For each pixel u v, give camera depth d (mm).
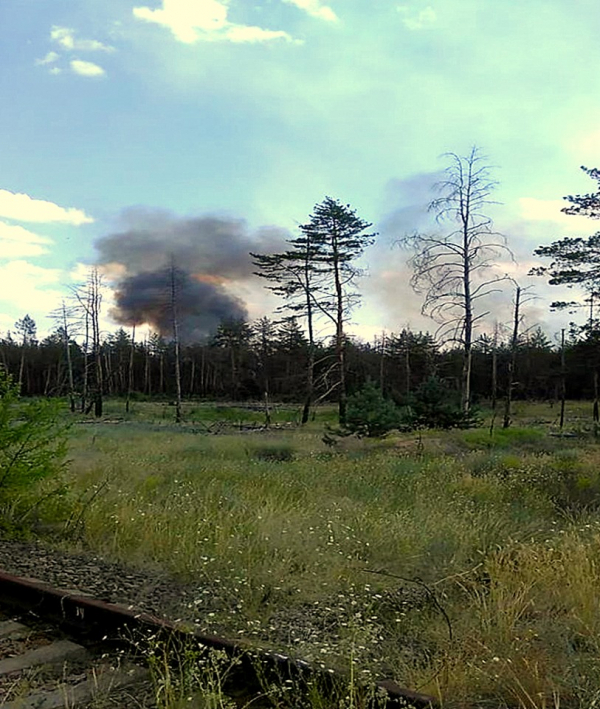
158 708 3350
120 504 8344
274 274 37000
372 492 10477
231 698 3695
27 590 5262
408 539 7129
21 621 4961
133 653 4242
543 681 3791
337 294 36531
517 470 13344
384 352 55125
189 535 6934
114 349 71625
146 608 5078
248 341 67250
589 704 3453
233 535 6996
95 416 39781
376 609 5332
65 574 6016
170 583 5871
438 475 12734
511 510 9367
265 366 62531
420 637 4758
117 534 7160
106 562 6520
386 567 6480
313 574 5965
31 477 7812
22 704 3539
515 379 54188
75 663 4188
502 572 5895
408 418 21875
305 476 12016
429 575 6211
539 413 46438
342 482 11406
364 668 3904
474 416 22844
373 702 3385
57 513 7891
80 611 4812
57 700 3637
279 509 8422
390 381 54375
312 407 43875
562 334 35812
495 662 3961
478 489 11109
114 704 3566
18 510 7891
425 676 3887
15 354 69062
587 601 5023
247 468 12875
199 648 3939
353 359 38125
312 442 21531
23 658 4250
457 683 3785
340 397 34500
